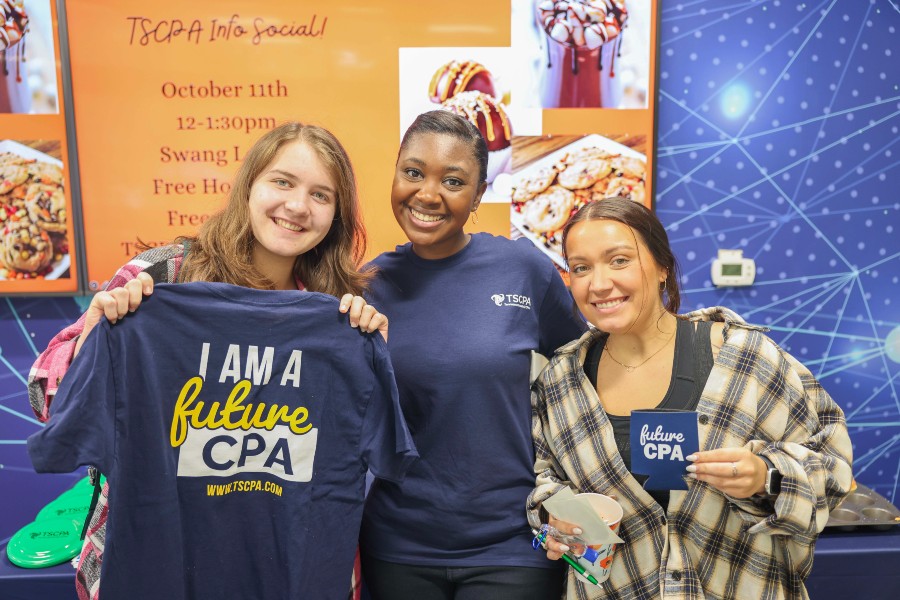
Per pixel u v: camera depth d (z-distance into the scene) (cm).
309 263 131
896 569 165
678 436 107
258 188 114
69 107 193
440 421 127
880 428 229
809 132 213
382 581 133
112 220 200
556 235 208
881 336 225
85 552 115
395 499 132
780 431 114
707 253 217
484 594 126
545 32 199
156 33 194
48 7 191
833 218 218
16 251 198
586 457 122
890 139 216
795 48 209
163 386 104
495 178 205
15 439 209
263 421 110
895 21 211
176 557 104
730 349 117
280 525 111
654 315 123
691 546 117
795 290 221
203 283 107
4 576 154
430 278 136
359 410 113
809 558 113
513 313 134
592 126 204
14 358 206
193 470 108
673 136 211
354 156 203
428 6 197
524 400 134
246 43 196
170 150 199
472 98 202
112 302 99
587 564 114
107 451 98
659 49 201
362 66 199
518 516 129
